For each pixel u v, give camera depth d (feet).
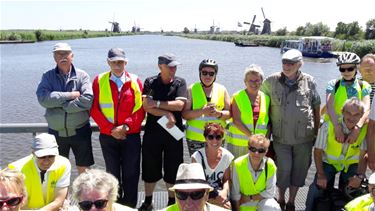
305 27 322.55
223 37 477.36
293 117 15.30
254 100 15.75
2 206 10.09
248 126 15.58
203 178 10.82
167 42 447.01
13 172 10.50
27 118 55.16
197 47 314.14
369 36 231.71
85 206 9.78
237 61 169.17
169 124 15.26
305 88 15.46
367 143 14.82
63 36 492.54
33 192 12.86
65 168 13.16
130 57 202.49
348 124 14.49
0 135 35.81
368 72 16.76
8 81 103.19
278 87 15.55
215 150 14.12
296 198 17.46
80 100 15.16
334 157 14.97
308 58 176.76
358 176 14.21
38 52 229.45
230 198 14.55
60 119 15.26
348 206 12.28
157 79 15.58
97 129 16.89
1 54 214.48
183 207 10.83
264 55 210.79
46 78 15.56
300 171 16.06
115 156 15.69
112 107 15.30
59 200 12.98
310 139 15.78
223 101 16.12
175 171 15.83
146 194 16.30
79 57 197.36
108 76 15.58
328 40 179.83
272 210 13.87
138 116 15.57
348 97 15.33
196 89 15.89
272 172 14.03
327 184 15.17
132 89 15.48
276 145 15.96
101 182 9.89
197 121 15.81
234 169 14.19
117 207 11.29
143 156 15.96
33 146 12.67
